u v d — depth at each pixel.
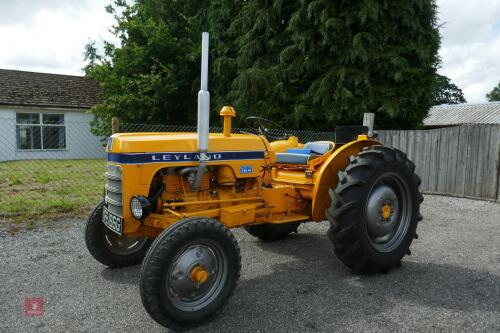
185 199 3.27
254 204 3.57
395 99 10.03
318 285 3.47
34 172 10.48
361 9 9.64
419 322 2.81
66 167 11.63
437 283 3.51
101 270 3.79
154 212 3.21
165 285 2.60
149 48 13.52
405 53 10.21
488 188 7.74
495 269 3.86
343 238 3.46
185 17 14.34
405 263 4.04
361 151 3.87
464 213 6.57
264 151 3.69
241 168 3.50
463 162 8.07
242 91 11.41
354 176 3.53
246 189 3.66
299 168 4.19
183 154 3.18
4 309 2.98
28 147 15.41
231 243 2.88
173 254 2.62
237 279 2.93
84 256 4.16
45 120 15.65
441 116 24.69
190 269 2.73
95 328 2.72
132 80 13.36
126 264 3.87
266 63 11.66
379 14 9.86
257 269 3.87
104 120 13.66
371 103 9.86
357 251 3.50
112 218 3.17
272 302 3.13
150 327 2.75
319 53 10.55
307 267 3.93
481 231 5.35
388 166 3.70
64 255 4.18
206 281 2.82
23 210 5.99
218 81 13.67
